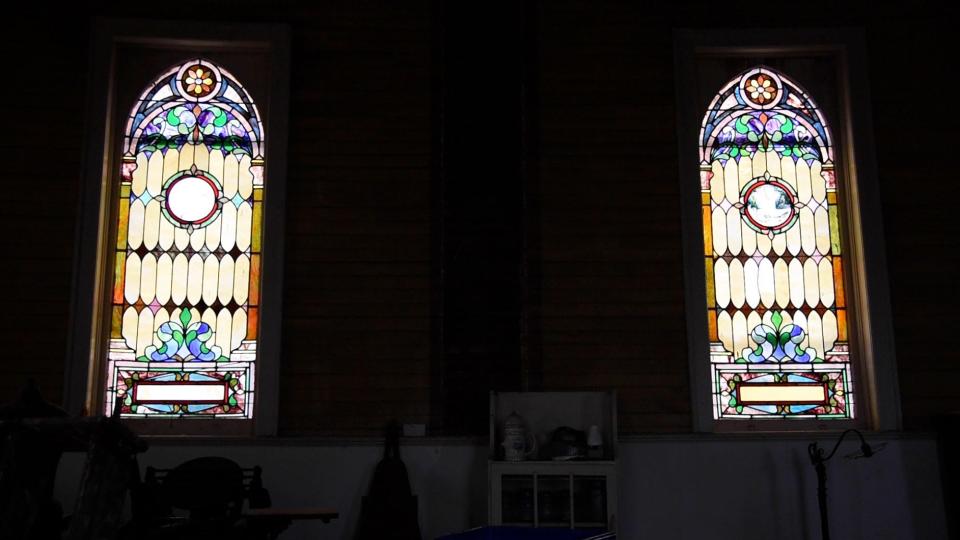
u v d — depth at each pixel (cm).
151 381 561
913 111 600
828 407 572
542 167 593
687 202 588
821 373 577
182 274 575
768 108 610
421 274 579
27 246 561
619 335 572
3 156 571
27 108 577
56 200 568
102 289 569
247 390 562
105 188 577
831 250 593
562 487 506
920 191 591
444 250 582
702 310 574
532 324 573
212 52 605
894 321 573
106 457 298
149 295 571
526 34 609
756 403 572
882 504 545
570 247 584
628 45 608
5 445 294
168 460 538
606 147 596
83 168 570
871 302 572
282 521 419
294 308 570
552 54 607
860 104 598
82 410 497
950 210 589
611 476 502
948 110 600
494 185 591
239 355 567
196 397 560
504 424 523
